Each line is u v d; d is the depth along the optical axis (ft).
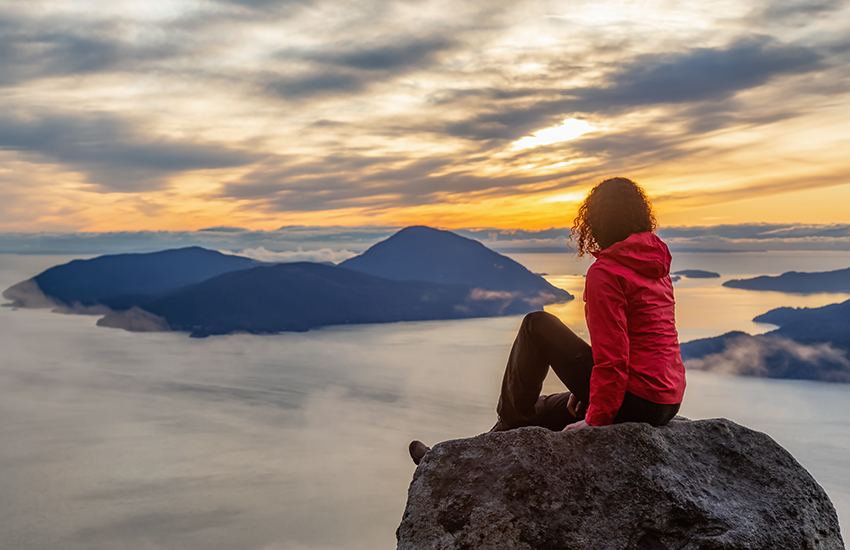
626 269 10.78
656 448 10.68
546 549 9.67
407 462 381.19
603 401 10.60
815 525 10.41
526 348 12.00
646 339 10.92
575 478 10.31
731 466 11.12
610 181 11.71
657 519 9.96
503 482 10.32
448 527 10.00
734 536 9.75
